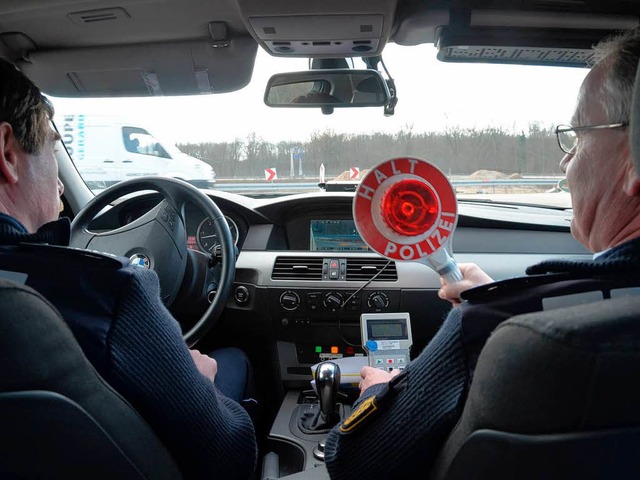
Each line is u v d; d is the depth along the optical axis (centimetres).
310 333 220
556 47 184
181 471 96
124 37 203
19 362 63
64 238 92
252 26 170
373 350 189
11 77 87
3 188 87
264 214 240
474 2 174
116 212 230
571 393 51
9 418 65
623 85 72
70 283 78
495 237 234
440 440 75
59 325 68
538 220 235
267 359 230
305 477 138
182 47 208
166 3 183
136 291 81
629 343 49
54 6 180
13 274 79
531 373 52
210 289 195
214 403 97
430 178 86
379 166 85
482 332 69
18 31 196
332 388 167
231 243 181
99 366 77
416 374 78
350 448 89
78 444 71
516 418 55
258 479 191
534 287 70
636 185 71
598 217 79
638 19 173
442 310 211
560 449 54
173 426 87
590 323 50
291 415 197
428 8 176
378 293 212
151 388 82
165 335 85
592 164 77
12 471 70
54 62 213
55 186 97
